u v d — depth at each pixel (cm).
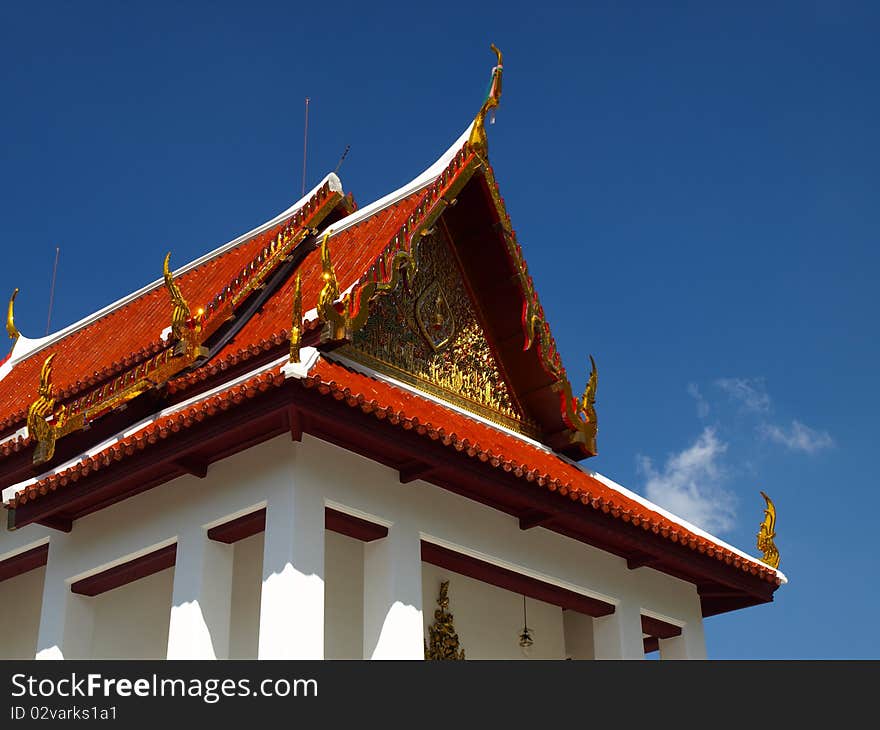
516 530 1794
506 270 2042
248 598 1803
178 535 1605
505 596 2047
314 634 1452
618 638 1897
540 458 1986
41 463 1750
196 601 1541
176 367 1825
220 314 1905
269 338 1712
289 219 2370
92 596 1731
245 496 1550
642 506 2088
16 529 1814
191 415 1519
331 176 2228
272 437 1550
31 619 1964
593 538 1880
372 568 1603
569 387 2077
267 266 2022
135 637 1841
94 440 1825
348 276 1889
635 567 1955
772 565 2111
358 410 1512
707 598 2125
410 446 1575
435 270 2005
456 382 1969
